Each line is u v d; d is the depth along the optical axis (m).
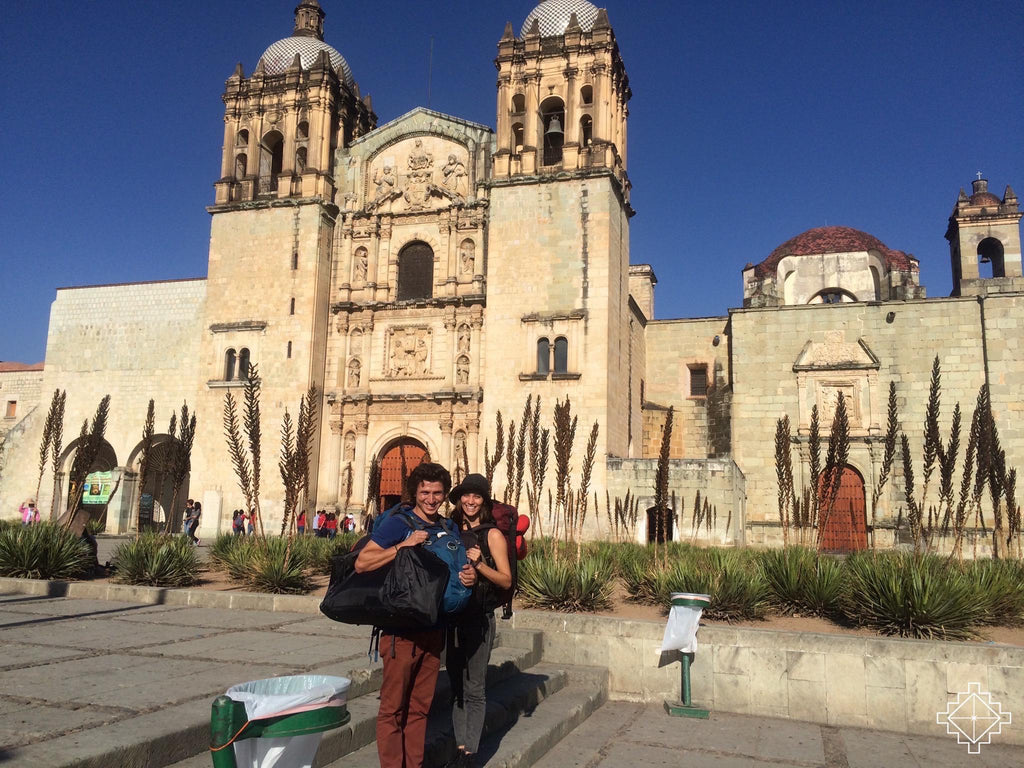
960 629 13.69
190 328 47.19
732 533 34.62
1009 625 14.86
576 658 14.29
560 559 18.41
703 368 46.47
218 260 44.19
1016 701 11.90
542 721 11.05
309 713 5.40
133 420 47.06
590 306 38.31
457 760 8.18
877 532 37.91
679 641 13.06
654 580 17.22
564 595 16.28
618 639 14.09
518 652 13.40
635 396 43.88
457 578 7.44
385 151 44.94
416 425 41.72
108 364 48.28
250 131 45.94
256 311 42.91
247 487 20.17
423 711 7.33
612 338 38.69
